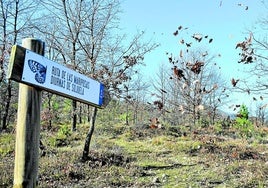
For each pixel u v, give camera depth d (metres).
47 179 11.30
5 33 18.34
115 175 12.29
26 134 2.98
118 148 17.47
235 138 21.30
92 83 3.65
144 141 20.72
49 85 2.99
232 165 13.37
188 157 15.88
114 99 15.22
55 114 18.31
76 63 14.62
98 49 14.61
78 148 16.44
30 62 2.78
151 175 12.67
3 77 14.98
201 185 11.31
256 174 12.04
